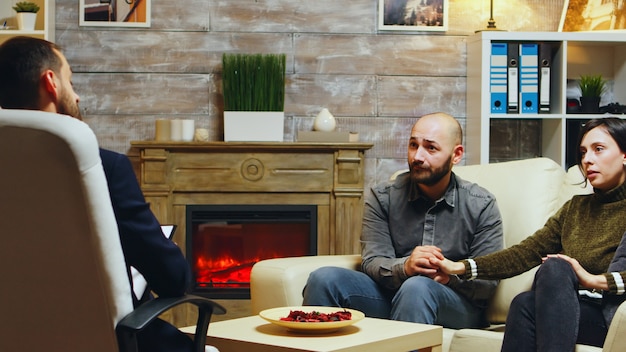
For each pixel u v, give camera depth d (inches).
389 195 119.4
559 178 121.5
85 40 179.6
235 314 174.7
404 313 102.3
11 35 171.6
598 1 179.5
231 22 180.7
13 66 70.7
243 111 173.3
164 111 180.5
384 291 113.8
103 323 68.6
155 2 180.1
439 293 105.6
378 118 182.5
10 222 67.2
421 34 182.5
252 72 173.2
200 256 175.8
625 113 175.2
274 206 173.0
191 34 180.5
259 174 171.6
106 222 66.4
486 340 98.2
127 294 69.0
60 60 73.0
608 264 99.8
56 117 63.9
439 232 115.9
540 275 93.5
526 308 94.0
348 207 172.4
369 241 117.8
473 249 114.7
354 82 181.9
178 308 172.1
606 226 101.7
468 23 183.2
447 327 109.8
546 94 172.6
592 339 95.6
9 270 69.1
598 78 175.3
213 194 172.6
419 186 116.8
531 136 185.2
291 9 181.2
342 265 118.8
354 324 91.7
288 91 181.3
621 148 102.0
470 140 179.2
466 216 115.0
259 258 176.7
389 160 182.5
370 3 182.1
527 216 118.6
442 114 115.8
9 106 71.5
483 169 126.3
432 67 182.5
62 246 67.1
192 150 170.9
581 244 102.8
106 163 70.1
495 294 114.0
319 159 172.4
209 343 85.4
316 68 181.5
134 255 71.7
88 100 180.1
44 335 70.8
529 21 184.2
